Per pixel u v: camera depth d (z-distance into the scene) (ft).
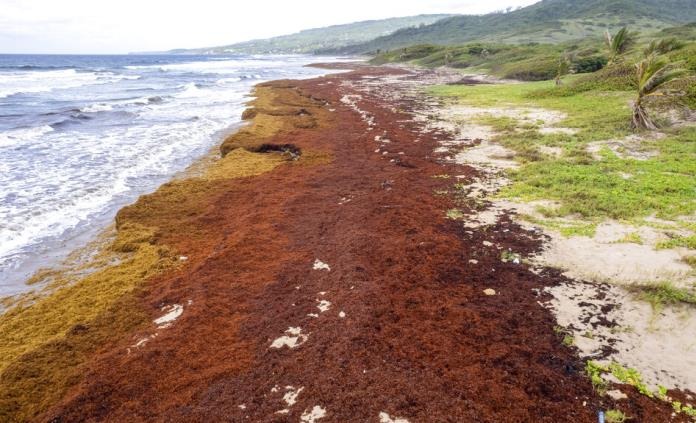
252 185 47.65
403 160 54.08
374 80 175.42
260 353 21.38
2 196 45.14
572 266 27.81
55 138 71.36
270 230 35.17
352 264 28.76
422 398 17.87
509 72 164.86
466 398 17.87
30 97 121.49
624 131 60.34
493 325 22.54
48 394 19.58
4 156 59.67
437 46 316.40
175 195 44.47
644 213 34.35
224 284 27.76
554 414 17.22
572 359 20.20
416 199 40.83
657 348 20.59
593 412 17.34
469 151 58.03
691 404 17.40
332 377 19.26
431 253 30.17
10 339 23.70
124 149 65.36
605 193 38.73
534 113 82.23
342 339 21.59
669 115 65.16
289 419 17.29
